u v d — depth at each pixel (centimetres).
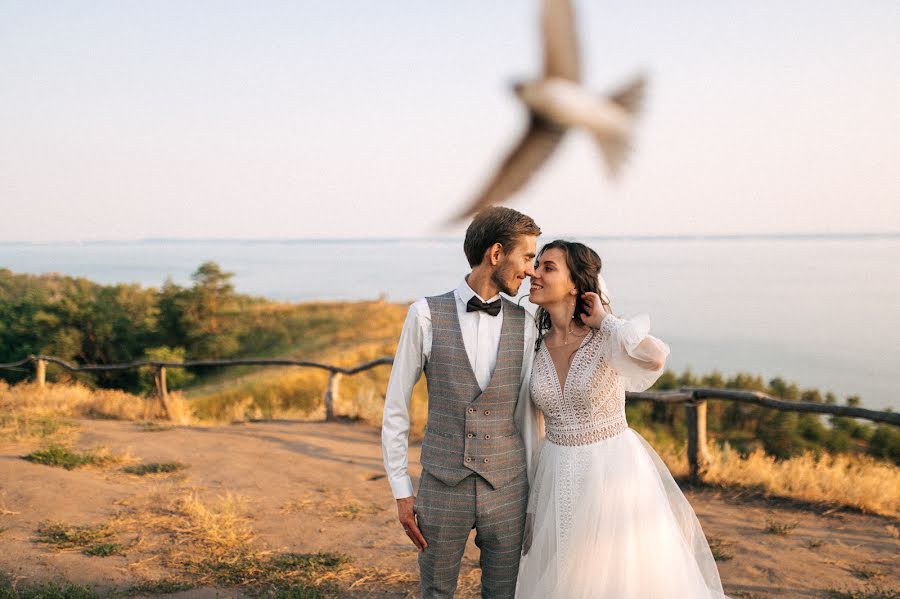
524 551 349
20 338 4881
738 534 572
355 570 493
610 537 319
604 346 325
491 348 314
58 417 1057
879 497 633
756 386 4059
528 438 342
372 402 1198
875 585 469
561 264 329
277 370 3244
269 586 462
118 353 4881
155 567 481
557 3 72
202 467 764
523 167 73
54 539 518
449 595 324
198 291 4959
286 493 677
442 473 311
